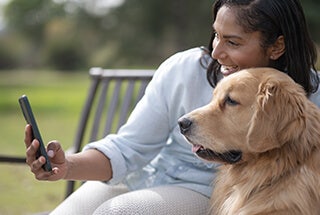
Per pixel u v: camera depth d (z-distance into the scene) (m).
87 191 2.83
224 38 2.43
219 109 2.39
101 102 3.70
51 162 2.33
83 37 28.67
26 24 28.77
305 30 2.54
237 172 2.45
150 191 2.51
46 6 27.19
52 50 30.02
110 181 2.59
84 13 24.31
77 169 2.44
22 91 19.75
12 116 13.43
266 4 2.39
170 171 2.68
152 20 21.70
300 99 2.27
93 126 3.68
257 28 2.39
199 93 2.62
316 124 2.31
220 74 2.59
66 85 22.03
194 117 2.40
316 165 2.27
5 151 8.27
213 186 2.60
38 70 30.92
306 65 2.54
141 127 2.65
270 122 2.23
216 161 2.42
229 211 2.41
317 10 16.78
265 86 2.28
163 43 22.47
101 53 26.52
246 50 2.43
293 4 2.46
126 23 22.84
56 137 9.72
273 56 2.50
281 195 2.26
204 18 19.86
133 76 3.61
